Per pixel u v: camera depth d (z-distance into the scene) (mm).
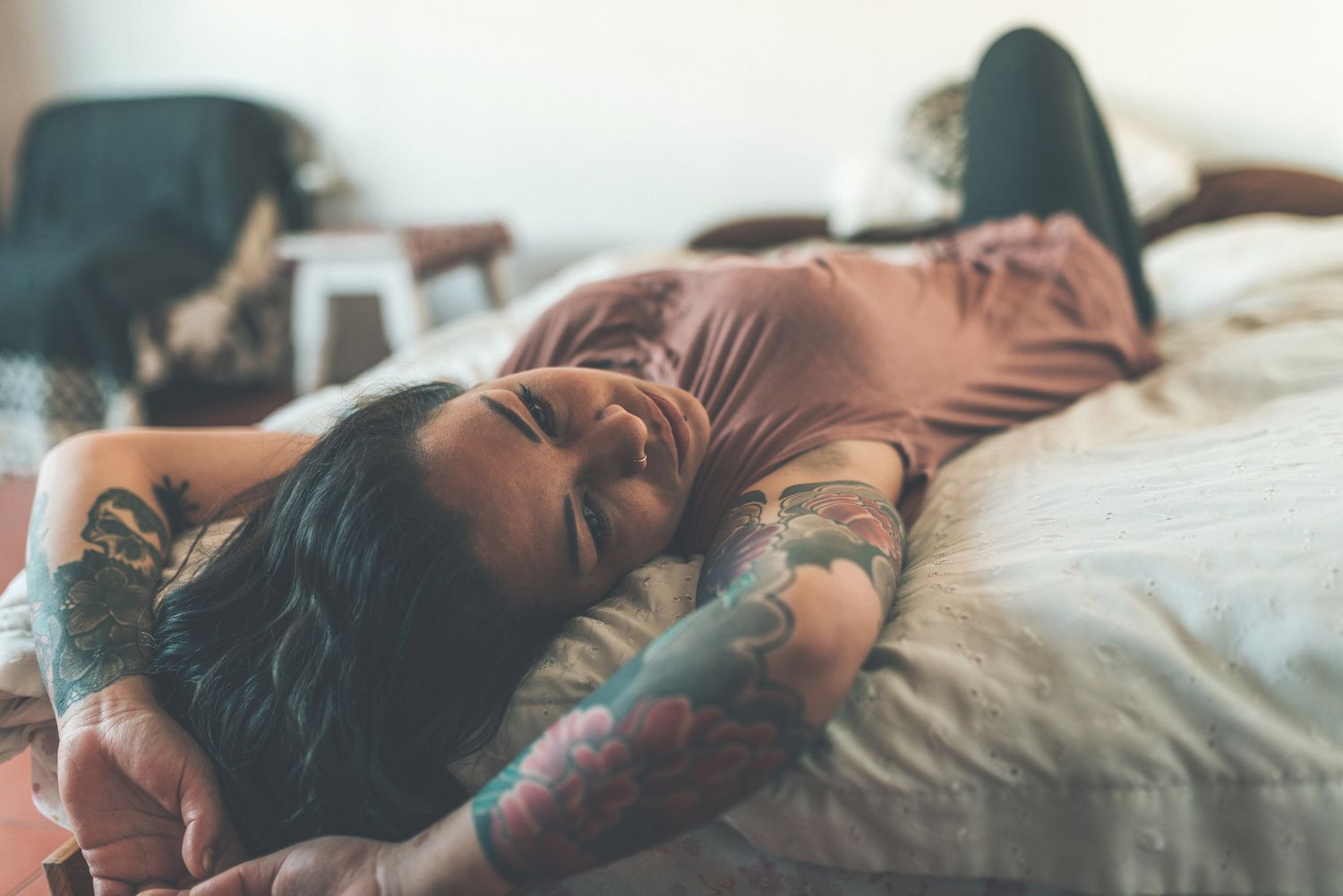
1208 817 552
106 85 3014
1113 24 2377
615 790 511
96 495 811
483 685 670
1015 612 631
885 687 609
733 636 524
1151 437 941
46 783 782
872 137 2605
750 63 2623
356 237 2311
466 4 2744
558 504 687
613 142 2775
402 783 649
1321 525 625
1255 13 2295
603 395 744
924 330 1102
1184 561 630
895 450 896
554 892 680
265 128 2768
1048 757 569
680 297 1052
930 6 2471
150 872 652
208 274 2547
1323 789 537
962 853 583
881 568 632
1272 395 1027
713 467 865
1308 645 565
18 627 772
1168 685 572
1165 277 1736
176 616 717
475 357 1359
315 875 587
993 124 1574
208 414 2520
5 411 2234
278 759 657
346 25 2818
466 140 2855
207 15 2883
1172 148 2271
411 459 666
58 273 2211
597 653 674
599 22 2684
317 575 665
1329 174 2320
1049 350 1234
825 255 1105
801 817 601
